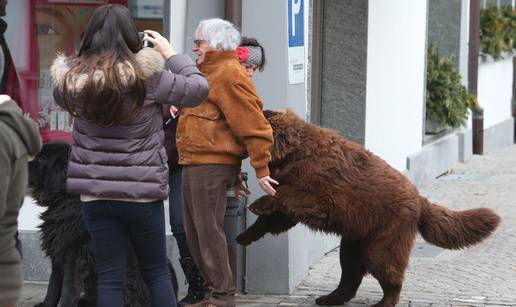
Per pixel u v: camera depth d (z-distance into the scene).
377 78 11.67
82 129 5.39
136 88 5.20
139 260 5.65
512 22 21.20
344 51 11.10
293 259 8.10
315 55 10.88
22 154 4.15
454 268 9.07
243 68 6.62
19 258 4.24
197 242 6.88
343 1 11.05
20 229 8.14
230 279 6.82
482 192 13.77
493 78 20.27
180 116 6.77
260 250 7.93
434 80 15.35
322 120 11.27
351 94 11.14
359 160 6.95
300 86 8.19
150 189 5.37
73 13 8.37
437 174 15.23
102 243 5.52
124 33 5.30
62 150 6.42
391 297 7.11
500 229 11.00
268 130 6.51
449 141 16.05
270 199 6.87
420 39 14.09
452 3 16.58
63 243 6.42
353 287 7.55
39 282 8.21
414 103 13.79
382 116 11.99
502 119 21.30
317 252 9.32
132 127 5.32
